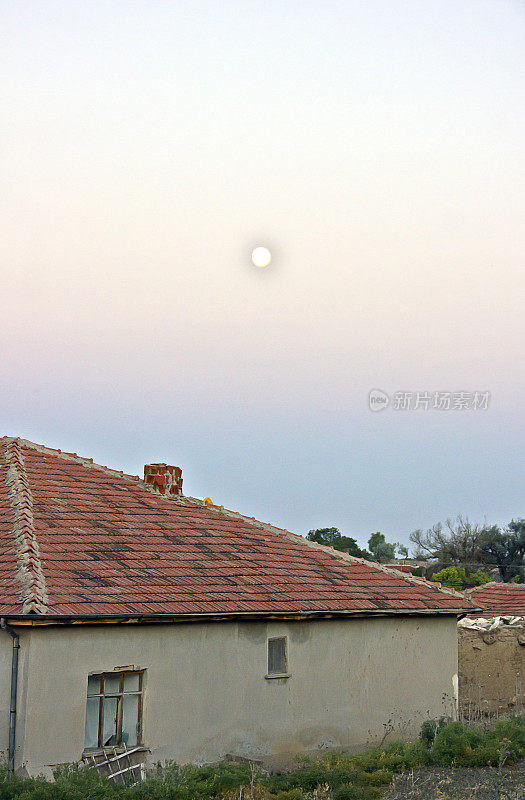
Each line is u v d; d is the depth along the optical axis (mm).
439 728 23609
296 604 22656
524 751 21938
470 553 96500
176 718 19891
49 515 23141
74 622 17891
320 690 23109
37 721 17422
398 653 25375
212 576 22688
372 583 27047
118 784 17719
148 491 28625
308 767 20844
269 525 29922
